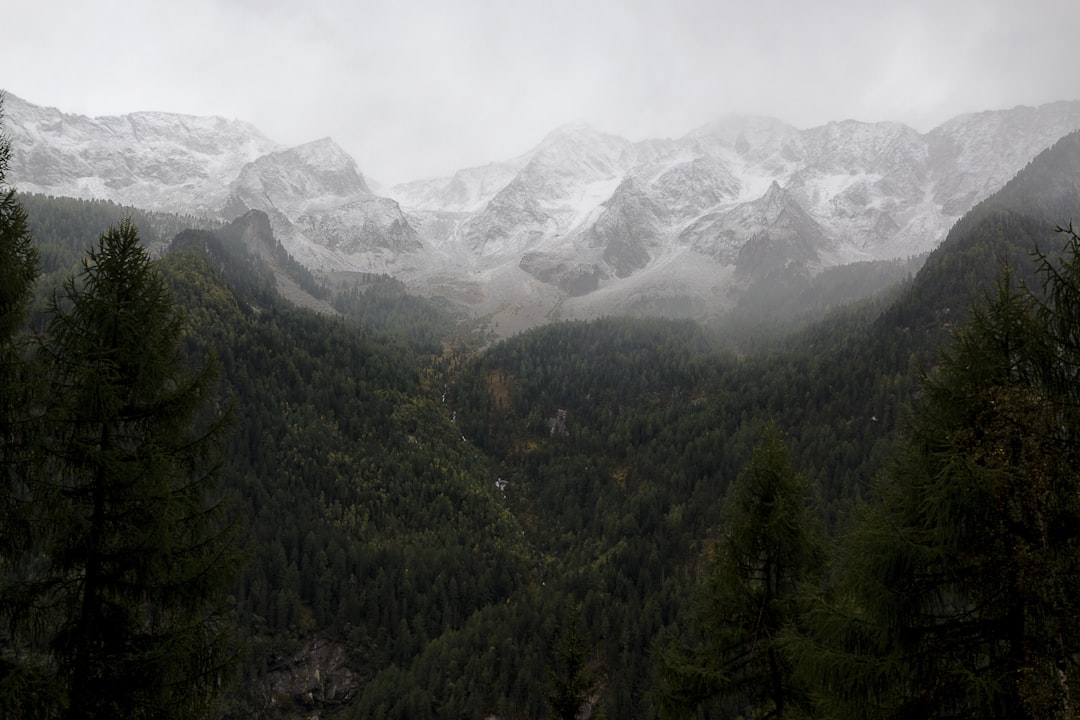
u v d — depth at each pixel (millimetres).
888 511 14766
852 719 13516
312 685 103938
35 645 15656
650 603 106812
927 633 13469
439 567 129625
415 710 92562
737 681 18594
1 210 15312
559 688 28172
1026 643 12508
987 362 13914
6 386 13969
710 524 135375
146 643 16344
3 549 14398
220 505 17484
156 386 16594
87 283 16844
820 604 14672
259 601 108312
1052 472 12422
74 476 15562
